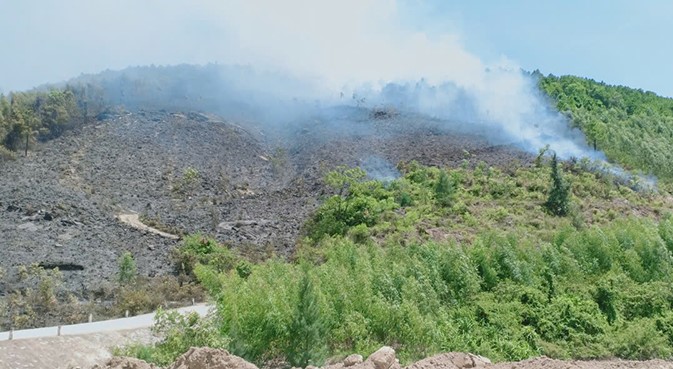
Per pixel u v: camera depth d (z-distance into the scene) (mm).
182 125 117062
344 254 42375
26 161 84688
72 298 43500
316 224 60125
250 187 89312
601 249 43094
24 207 62750
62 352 31484
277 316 29375
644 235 44562
